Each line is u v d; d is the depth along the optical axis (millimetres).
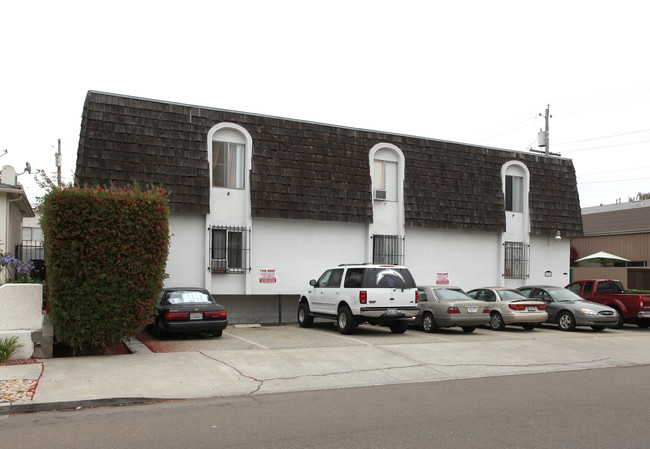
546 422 7148
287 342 13562
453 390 9336
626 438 6438
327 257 18703
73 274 10734
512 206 22453
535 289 19219
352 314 14805
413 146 20250
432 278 20547
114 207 11055
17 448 6000
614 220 33031
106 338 11211
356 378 10227
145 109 16312
